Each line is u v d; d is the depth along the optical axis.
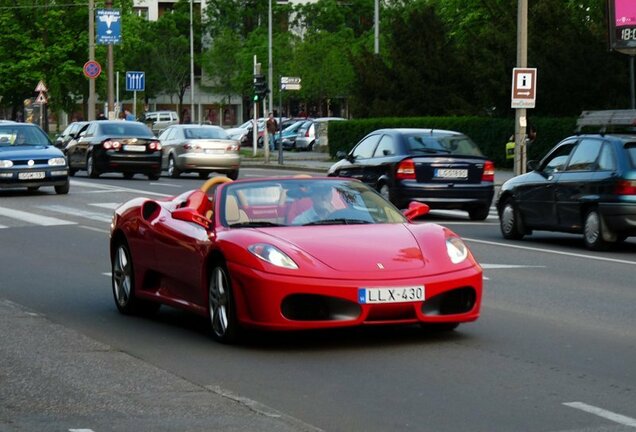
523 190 29.70
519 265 24.44
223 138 59.62
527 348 14.70
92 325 16.97
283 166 72.69
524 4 49.03
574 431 10.51
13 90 110.12
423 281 14.30
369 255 14.50
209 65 137.62
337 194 16.22
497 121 65.81
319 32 127.12
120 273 18.12
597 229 27.20
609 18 53.59
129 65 142.25
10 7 106.25
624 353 14.38
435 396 11.99
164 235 16.58
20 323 17.16
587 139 28.12
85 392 12.37
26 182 44.56
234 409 11.52
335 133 80.31
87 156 57.28
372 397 11.98
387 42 80.88
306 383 12.72
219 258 15.08
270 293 14.13
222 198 15.96
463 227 33.94
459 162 35.47
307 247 14.55
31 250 27.67
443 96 75.31
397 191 35.25
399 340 15.24
